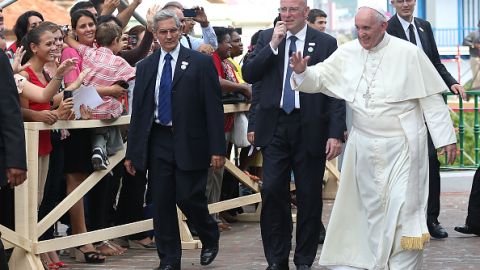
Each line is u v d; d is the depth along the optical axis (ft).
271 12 118.93
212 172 79.36
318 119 59.47
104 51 68.44
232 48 85.25
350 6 176.45
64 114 62.85
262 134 60.29
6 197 63.52
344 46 55.42
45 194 65.72
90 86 65.05
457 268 63.87
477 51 196.44
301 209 60.39
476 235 76.64
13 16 113.70
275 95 59.88
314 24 82.94
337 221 55.62
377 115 53.88
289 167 60.54
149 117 61.98
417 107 54.24
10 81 50.93
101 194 69.00
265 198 60.23
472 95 102.63
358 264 55.31
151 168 62.59
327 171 100.63
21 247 61.57
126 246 74.54
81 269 65.36
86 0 80.69
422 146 53.93
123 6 84.02
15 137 50.75
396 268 53.67
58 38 64.03
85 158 67.41
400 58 53.78
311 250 60.80
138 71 62.39
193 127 61.98
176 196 62.69
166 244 62.85
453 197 98.53
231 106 80.53
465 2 207.72
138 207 72.54
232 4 119.03
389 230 53.36
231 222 87.81
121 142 69.26
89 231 69.15
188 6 112.68
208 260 65.46
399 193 53.36
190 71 61.82
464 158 107.86
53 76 65.57
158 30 61.87
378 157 54.03
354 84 54.54
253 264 66.54
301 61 54.13
